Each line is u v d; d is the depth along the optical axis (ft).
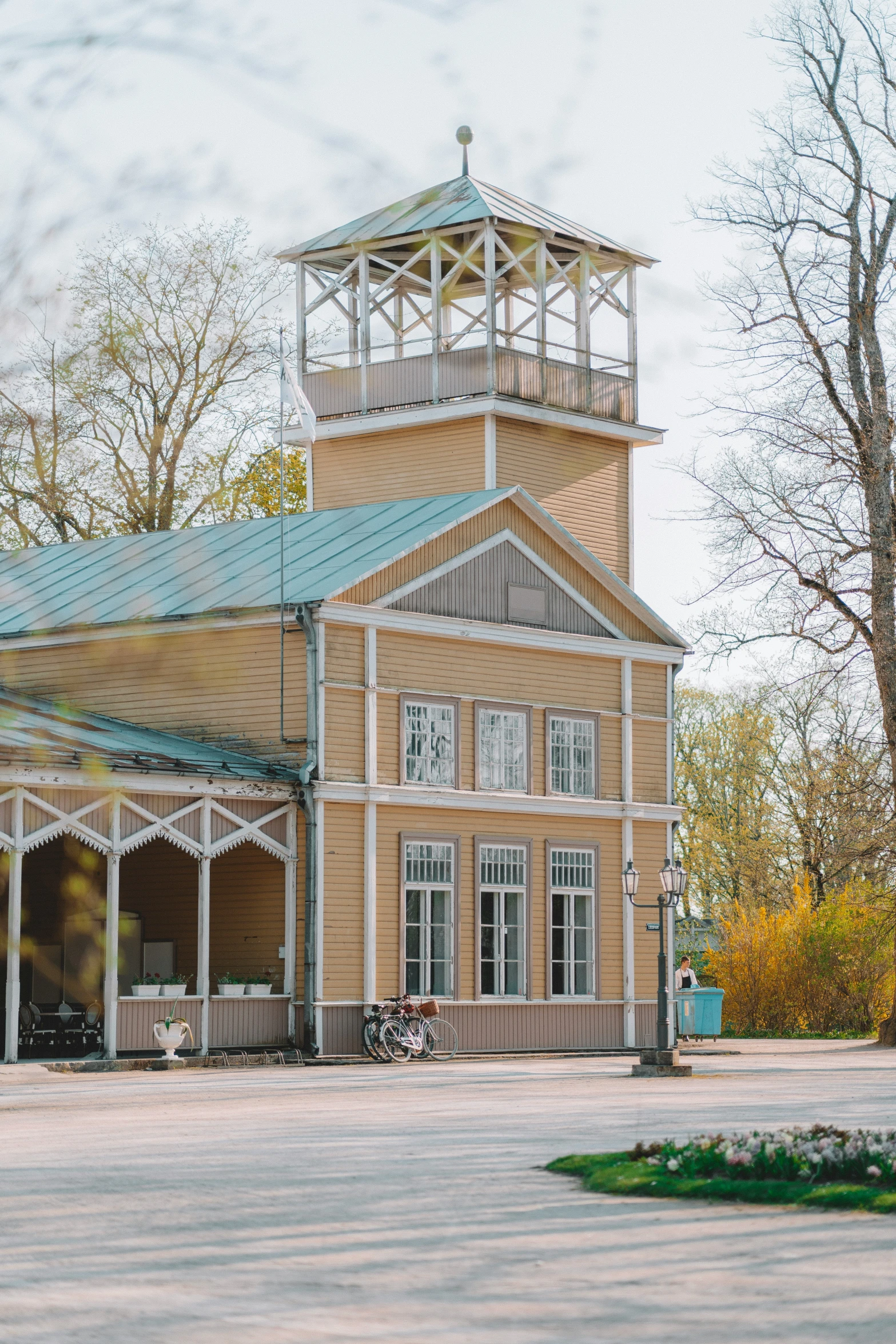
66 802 84.43
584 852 110.93
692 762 204.85
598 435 127.13
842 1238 34.06
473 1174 43.93
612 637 114.83
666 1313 26.94
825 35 120.47
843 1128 51.98
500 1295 28.43
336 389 125.59
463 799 103.40
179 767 90.12
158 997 88.84
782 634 123.44
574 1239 34.01
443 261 127.95
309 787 95.45
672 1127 55.52
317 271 125.59
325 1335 25.44
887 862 127.24
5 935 103.19
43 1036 94.17
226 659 100.48
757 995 157.99
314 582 99.96
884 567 121.80
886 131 120.88
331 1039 95.30
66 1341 25.11
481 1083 79.00
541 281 122.42
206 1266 31.17
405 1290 28.89
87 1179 43.24
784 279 122.93
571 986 109.29
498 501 107.65
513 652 108.27
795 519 123.03
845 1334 25.32
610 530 127.95
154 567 106.93
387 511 109.91
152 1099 69.36
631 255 125.90
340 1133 54.65
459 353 120.57
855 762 126.31
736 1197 39.14
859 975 155.53
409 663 101.91
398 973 99.19
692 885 201.46
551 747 110.01
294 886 95.50
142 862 103.81
